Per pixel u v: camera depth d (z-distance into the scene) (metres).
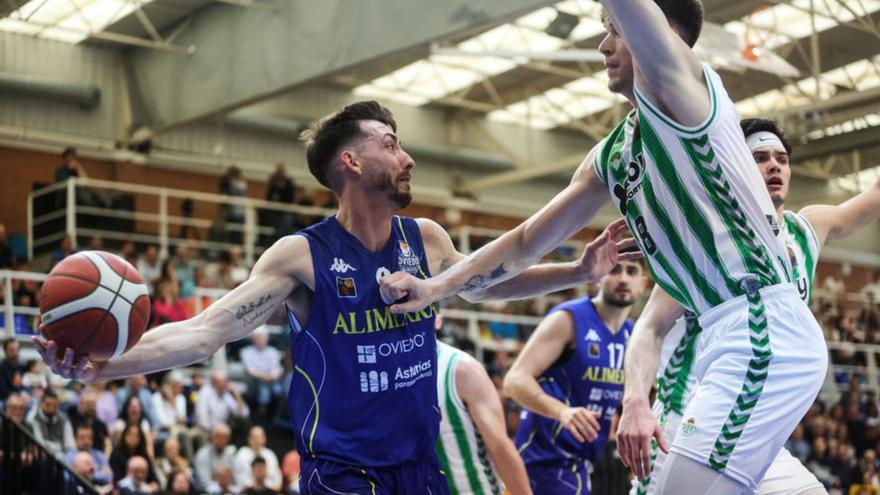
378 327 3.64
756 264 3.34
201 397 12.72
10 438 8.82
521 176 25.31
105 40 21.59
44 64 21.27
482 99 25.88
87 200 18.70
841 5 19.56
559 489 5.94
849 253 31.69
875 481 17.30
